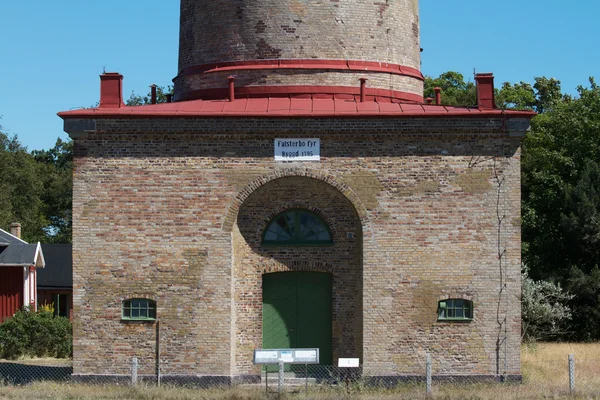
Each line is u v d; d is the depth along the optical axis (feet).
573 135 186.70
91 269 91.04
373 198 91.04
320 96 99.71
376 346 90.38
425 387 86.28
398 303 90.58
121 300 90.99
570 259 160.66
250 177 91.04
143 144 91.25
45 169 303.48
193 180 91.04
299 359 82.12
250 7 101.76
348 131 90.89
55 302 187.73
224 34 102.89
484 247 90.74
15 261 152.66
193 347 90.53
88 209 91.20
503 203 90.84
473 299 90.53
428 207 90.94
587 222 155.12
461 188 90.99
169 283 90.84
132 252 91.09
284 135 91.04
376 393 84.02
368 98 100.63
